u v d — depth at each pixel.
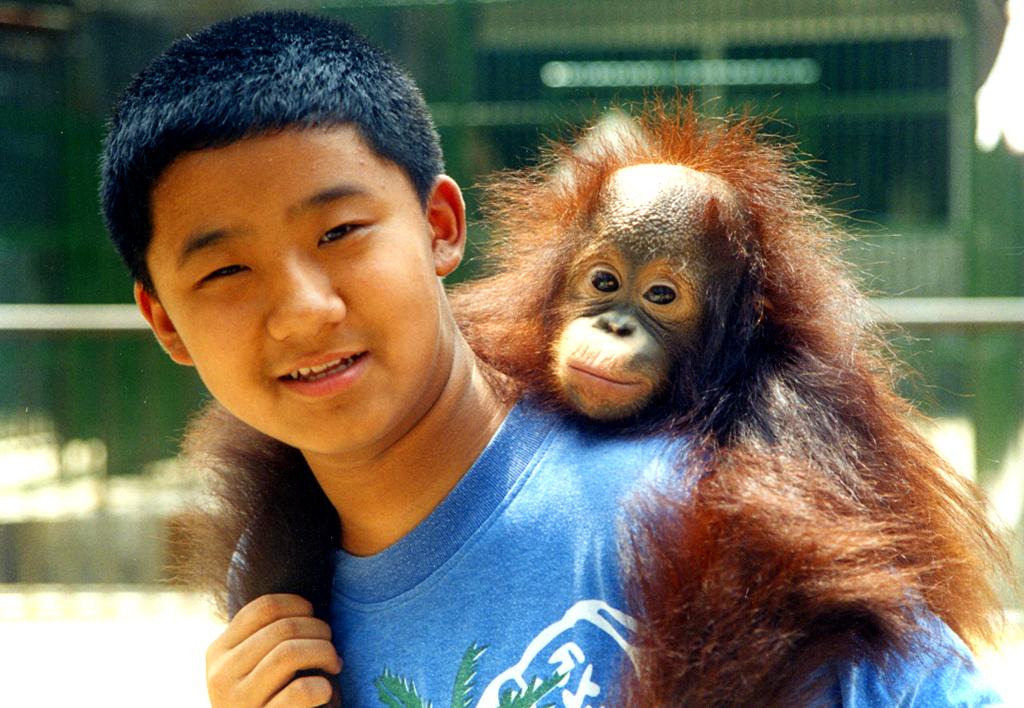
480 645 1.59
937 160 10.73
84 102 10.31
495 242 2.40
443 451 1.71
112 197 1.70
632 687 1.50
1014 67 6.08
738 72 10.90
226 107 1.54
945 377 6.96
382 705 1.65
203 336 1.59
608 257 2.00
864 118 10.80
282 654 1.67
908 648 1.47
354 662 1.70
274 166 1.54
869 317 2.11
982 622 1.82
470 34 10.66
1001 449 6.73
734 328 1.90
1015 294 10.47
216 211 1.55
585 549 1.61
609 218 2.02
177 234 1.58
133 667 5.57
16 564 7.25
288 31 1.64
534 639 1.57
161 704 5.12
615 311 1.97
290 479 1.94
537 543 1.63
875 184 10.82
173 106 1.57
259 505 1.98
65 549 7.34
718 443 1.71
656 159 2.15
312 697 1.66
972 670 1.51
